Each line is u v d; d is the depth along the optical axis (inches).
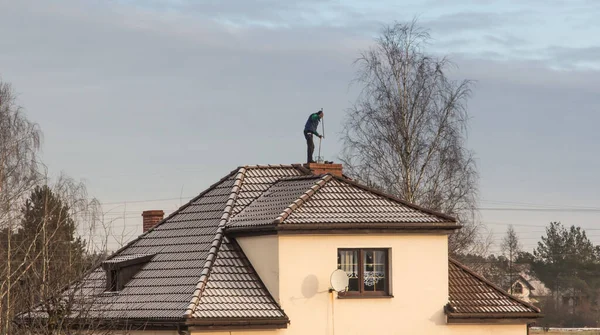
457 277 2118.6
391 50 3080.7
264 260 1918.1
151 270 2041.1
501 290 2097.7
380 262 1962.4
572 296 6333.7
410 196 3038.9
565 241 6427.2
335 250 1915.6
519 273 6496.1
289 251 1883.6
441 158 3034.0
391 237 1957.4
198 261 1979.6
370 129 3073.3
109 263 2044.8
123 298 1979.6
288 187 2094.0
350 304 1916.8
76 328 1686.8
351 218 1926.7
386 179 3051.2
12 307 1830.7
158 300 1910.7
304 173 2198.6
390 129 3048.7
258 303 1860.2
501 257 6461.6
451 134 3041.3
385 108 3063.5
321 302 1894.7
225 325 1806.1
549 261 6407.5
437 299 1987.0
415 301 1968.5
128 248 2196.1
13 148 3056.1
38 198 2898.6
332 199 1983.3
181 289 1908.2
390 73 3080.7
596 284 6314.0
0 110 3120.1
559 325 6210.6
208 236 2042.3
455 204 3073.3
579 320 6225.4
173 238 2126.0
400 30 3100.4
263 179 2171.5
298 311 1876.2
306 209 1932.8
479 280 2123.5
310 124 2272.4
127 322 1828.2
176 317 1803.6
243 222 1983.3
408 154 3046.3
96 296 1699.1
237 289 1882.4
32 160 3093.0
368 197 2011.6
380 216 1951.3
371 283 1951.3
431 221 1978.3
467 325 2011.6
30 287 1684.3
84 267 1754.4
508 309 2041.1
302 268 1888.5
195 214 2170.3
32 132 3129.9
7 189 2992.1
